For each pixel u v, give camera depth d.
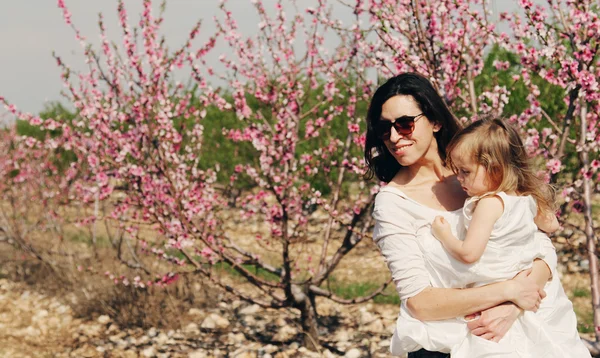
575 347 2.52
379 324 6.91
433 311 2.43
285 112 6.02
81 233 9.80
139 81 6.09
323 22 5.62
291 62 6.09
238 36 5.94
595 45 4.50
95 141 6.66
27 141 6.64
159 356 6.30
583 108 4.89
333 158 7.00
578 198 5.36
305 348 6.34
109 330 7.01
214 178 6.69
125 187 6.79
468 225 2.49
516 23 4.95
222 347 6.54
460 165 2.54
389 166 2.92
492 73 7.58
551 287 2.55
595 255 4.93
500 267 2.45
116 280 6.97
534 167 2.62
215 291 7.77
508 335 2.43
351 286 7.98
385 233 2.56
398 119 2.62
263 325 7.10
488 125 2.55
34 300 7.98
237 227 10.56
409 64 4.95
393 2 5.16
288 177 6.03
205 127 12.02
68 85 6.30
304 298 6.25
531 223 2.50
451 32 5.03
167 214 6.16
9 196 9.86
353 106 6.11
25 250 8.48
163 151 6.17
